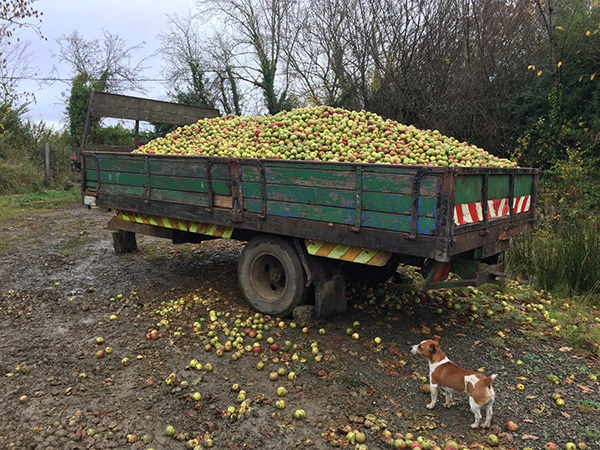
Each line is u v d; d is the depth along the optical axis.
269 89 22.58
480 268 4.38
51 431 3.21
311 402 3.52
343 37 15.14
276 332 4.73
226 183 5.02
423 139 5.12
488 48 12.31
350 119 5.77
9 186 17.81
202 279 6.74
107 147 8.17
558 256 6.33
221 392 3.68
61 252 8.60
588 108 10.53
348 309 5.36
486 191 3.97
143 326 5.05
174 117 8.91
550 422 3.30
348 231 4.08
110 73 28.95
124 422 3.31
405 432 3.17
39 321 5.27
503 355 4.33
